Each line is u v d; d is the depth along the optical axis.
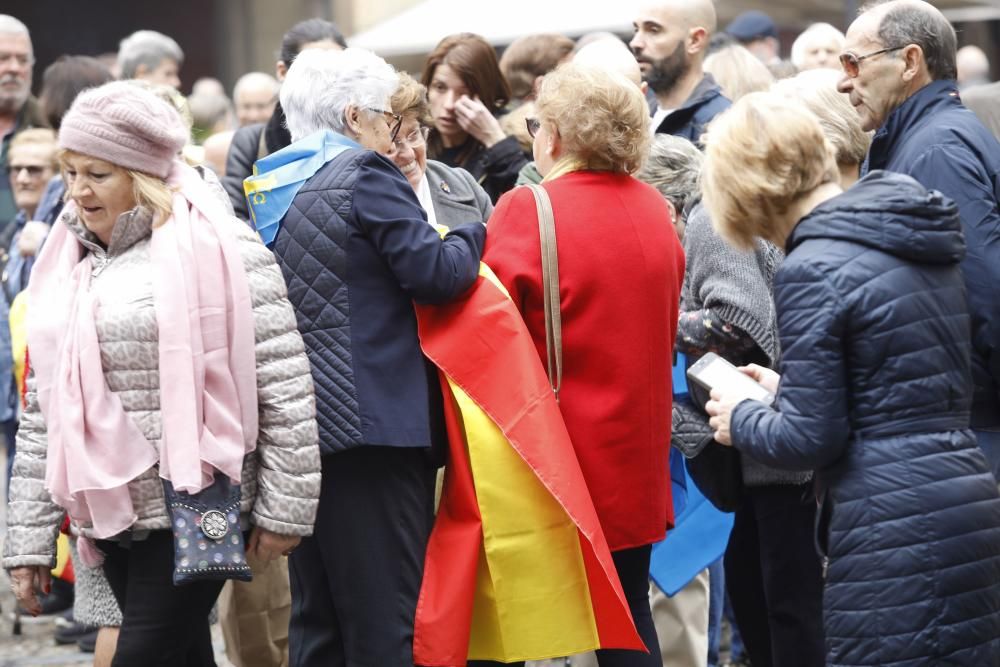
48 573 9.09
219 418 8.48
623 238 9.46
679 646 11.66
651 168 11.27
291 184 9.43
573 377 9.48
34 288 8.98
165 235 8.54
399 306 9.40
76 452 8.40
